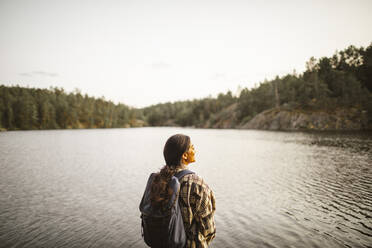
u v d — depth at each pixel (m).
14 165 20.19
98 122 165.00
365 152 25.56
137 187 12.73
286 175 15.33
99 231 7.26
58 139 56.28
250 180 14.20
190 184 1.59
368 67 113.88
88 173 16.66
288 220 7.97
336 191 11.48
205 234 1.56
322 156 23.45
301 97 100.88
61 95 170.62
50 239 6.75
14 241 6.63
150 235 1.59
